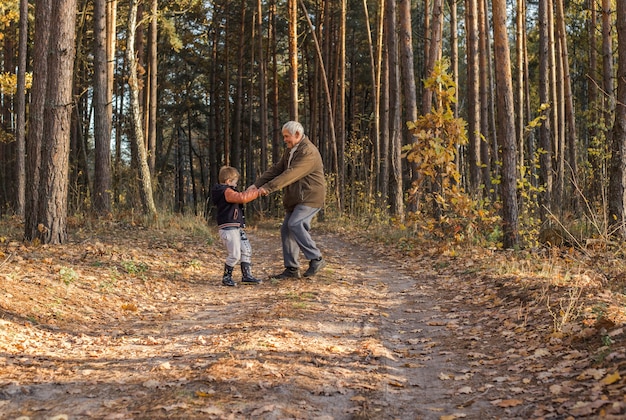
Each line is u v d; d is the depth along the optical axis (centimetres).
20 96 1903
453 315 652
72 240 1077
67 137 1017
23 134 1909
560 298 597
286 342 514
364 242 1544
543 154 1820
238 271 1013
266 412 350
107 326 612
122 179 2033
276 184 824
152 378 422
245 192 833
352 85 3984
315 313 639
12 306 594
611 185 1107
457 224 1165
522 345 504
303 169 837
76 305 659
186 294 797
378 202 2159
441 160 1163
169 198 2019
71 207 1627
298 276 875
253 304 702
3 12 2189
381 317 654
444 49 3569
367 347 518
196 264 1002
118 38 3219
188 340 548
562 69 2452
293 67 2353
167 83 3897
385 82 2433
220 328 588
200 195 4341
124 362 472
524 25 2619
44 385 408
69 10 1000
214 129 4284
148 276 858
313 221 2398
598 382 375
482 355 493
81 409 360
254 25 3516
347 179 3238
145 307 709
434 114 1165
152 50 2394
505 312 621
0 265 738
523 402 371
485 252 1071
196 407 355
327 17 3116
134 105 1745
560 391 375
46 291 671
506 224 1170
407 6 1622
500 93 1174
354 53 3962
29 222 1005
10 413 354
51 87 995
